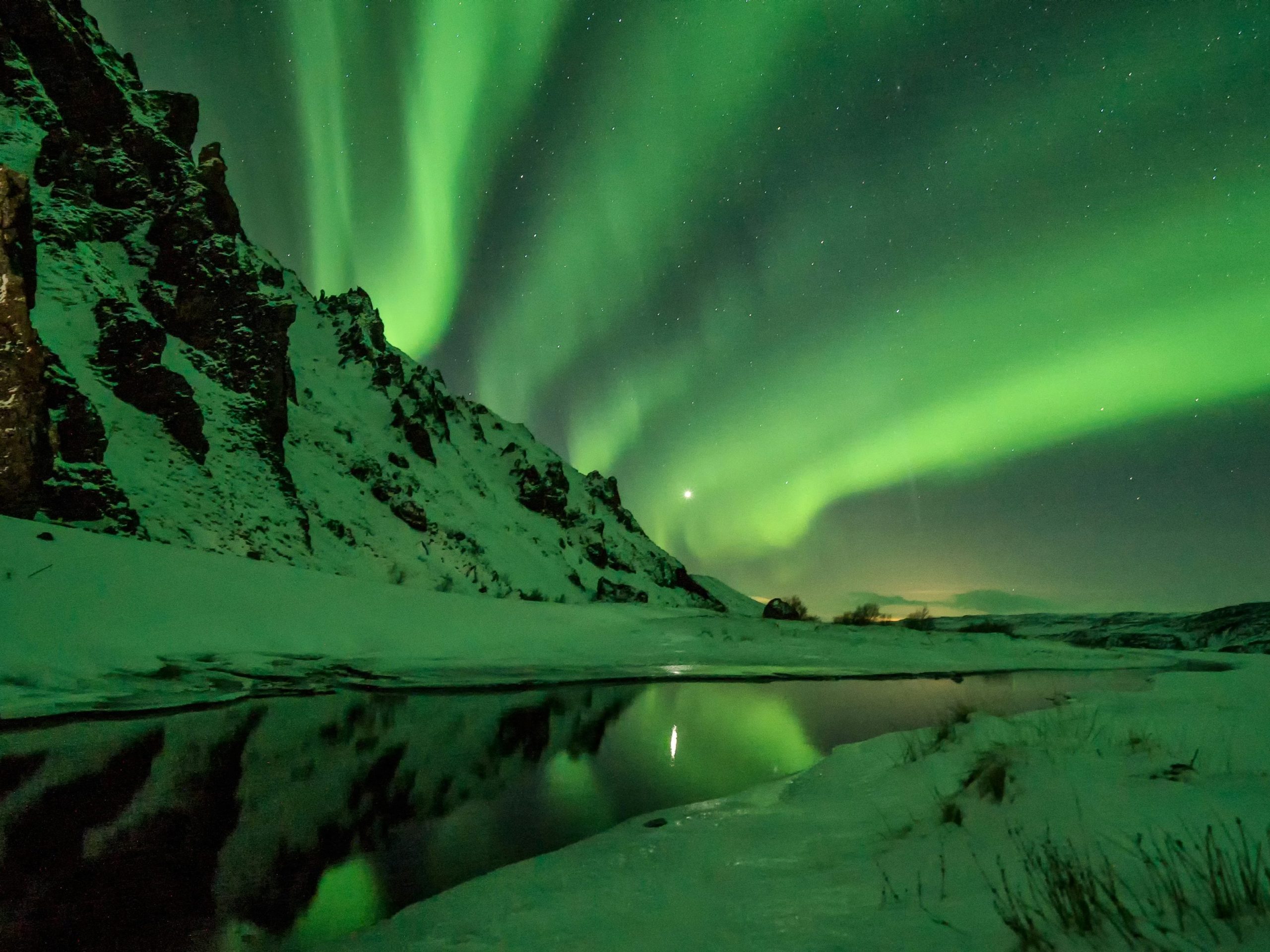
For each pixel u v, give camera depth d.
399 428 60.44
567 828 5.50
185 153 38.22
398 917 3.70
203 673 12.52
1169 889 2.57
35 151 30.36
